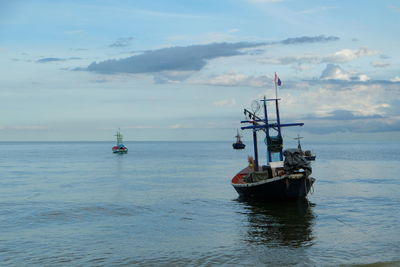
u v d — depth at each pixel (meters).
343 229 25.48
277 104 37.12
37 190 48.38
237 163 105.25
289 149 32.25
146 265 19.23
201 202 37.66
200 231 25.64
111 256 20.64
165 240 23.52
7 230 26.66
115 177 65.69
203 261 19.55
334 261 19.02
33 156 159.62
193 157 142.75
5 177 66.31
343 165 92.56
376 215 30.00
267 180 32.53
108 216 31.33
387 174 67.25
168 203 37.31
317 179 58.69
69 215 31.86
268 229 25.72
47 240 23.91
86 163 109.12
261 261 19.25
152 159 129.50
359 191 44.38
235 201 37.91
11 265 19.48
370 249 20.91
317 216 29.62
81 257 20.56
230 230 25.75
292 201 33.28
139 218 30.34
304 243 22.17
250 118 37.66
